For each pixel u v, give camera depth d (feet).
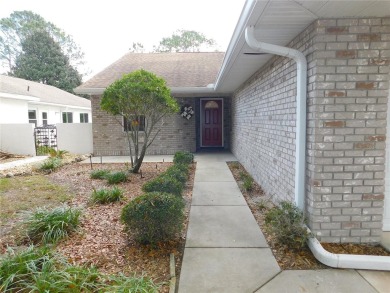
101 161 31.09
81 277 7.93
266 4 8.59
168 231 10.64
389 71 9.82
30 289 7.59
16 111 45.60
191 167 27.81
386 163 10.75
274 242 11.12
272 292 7.98
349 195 10.23
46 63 107.86
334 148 10.10
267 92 17.97
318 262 9.55
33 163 30.14
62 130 39.88
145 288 7.57
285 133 14.02
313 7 8.80
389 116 10.41
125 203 16.26
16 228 12.66
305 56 10.88
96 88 35.58
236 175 24.81
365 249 10.03
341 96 9.93
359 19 9.68
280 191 14.98
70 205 16.08
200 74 41.01
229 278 8.70
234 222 13.48
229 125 43.47
